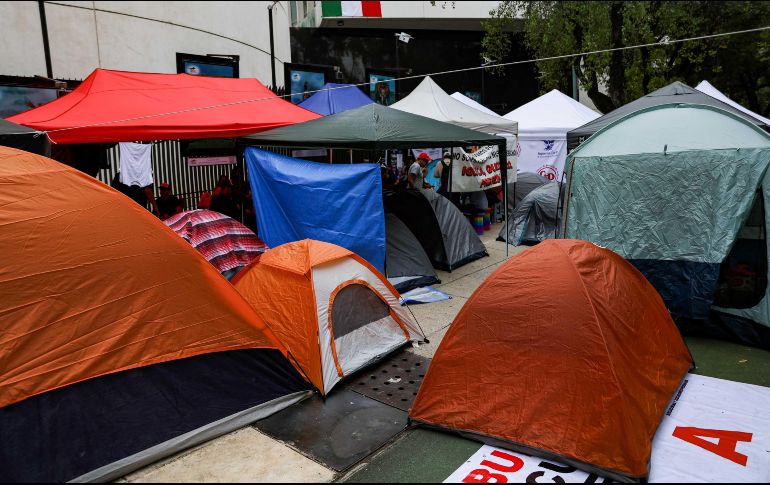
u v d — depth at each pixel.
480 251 8.88
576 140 8.83
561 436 3.47
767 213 5.24
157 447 3.56
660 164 5.73
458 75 19.56
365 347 4.92
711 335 5.64
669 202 5.68
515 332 3.78
